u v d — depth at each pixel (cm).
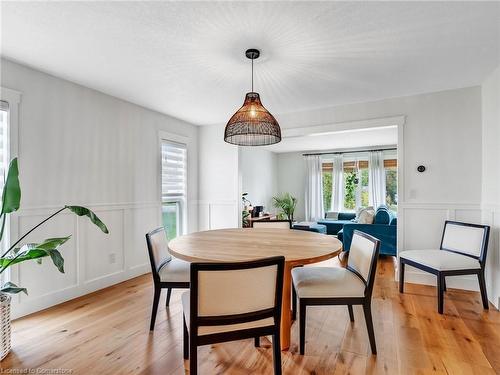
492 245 272
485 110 288
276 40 207
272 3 166
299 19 181
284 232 266
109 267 321
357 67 253
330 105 363
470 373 166
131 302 273
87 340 204
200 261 165
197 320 133
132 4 167
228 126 224
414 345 197
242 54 228
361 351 190
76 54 229
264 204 762
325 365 175
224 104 357
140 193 362
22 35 200
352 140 625
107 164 320
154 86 296
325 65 248
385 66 251
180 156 436
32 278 250
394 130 525
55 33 198
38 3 165
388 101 338
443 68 257
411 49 221
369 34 199
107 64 246
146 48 219
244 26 189
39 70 257
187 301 172
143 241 365
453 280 310
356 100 344
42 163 259
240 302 136
